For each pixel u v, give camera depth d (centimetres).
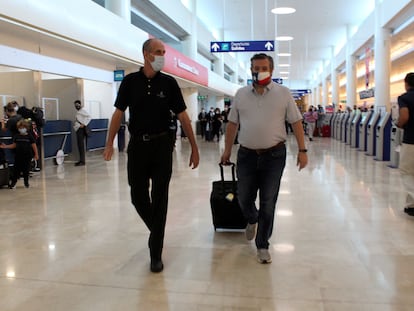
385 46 1411
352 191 566
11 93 923
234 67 3238
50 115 1031
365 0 1641
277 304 239
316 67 4016
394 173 732
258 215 339
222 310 233
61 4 734
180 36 1809
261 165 303
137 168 295
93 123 1109
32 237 378
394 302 239
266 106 297
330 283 267
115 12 1073
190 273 287
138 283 271
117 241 363
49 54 906
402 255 317
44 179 719
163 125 292
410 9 1142
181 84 1814
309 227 396
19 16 618
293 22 2061
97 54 967
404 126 410
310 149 1253
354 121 1310
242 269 293
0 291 262
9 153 755
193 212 463
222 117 2030
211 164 901
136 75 291
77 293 258
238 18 1991
